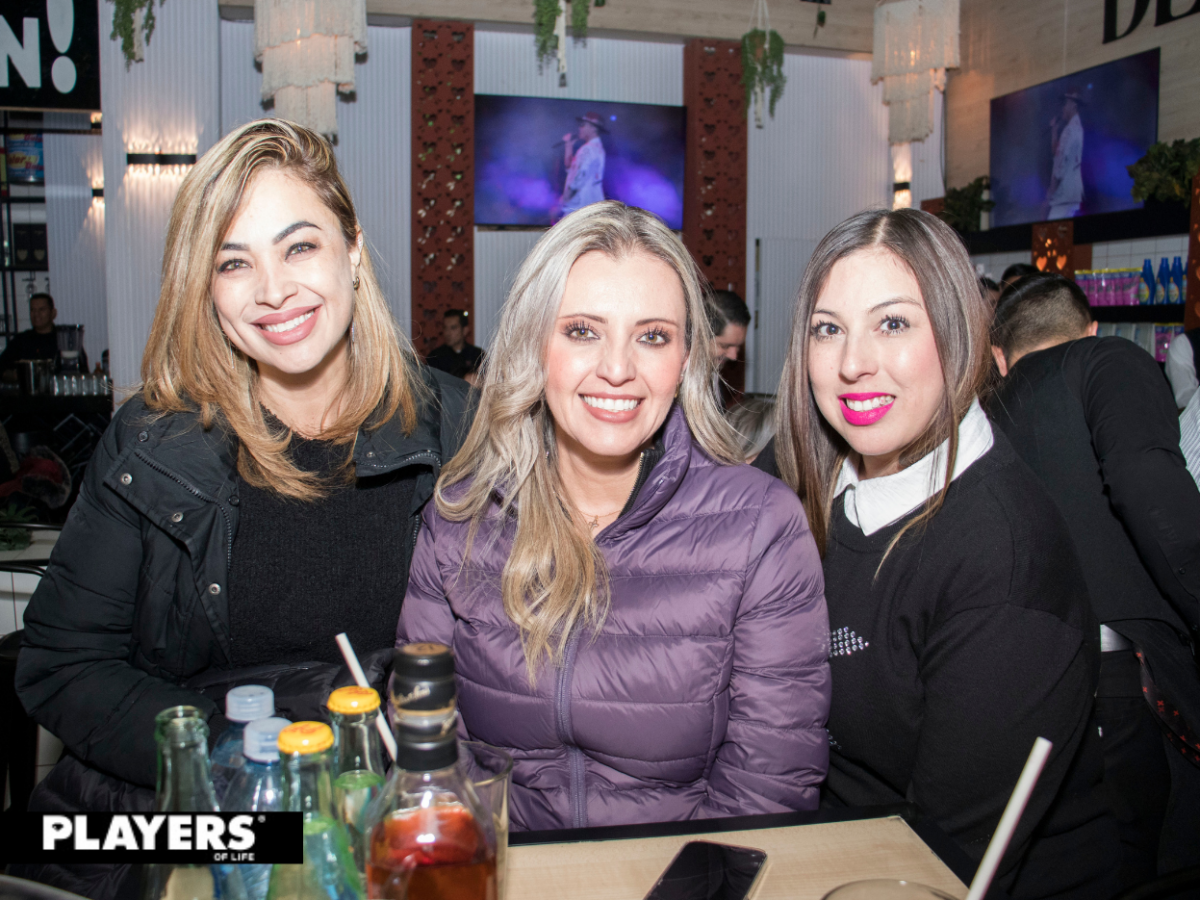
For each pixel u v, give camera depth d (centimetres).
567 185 702
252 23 642
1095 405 171
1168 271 505
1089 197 618
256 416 126
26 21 552
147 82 575
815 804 107
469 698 113
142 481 116
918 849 85
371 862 63
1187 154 485
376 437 128
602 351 102
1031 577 104
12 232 812
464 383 155
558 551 108
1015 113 685
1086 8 624
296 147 117
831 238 116
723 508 110
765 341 767
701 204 728
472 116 678
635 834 89
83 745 106
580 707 106
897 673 113
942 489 110
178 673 123
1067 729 102
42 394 617
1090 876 116
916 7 677
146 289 585
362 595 130
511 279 112
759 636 107
